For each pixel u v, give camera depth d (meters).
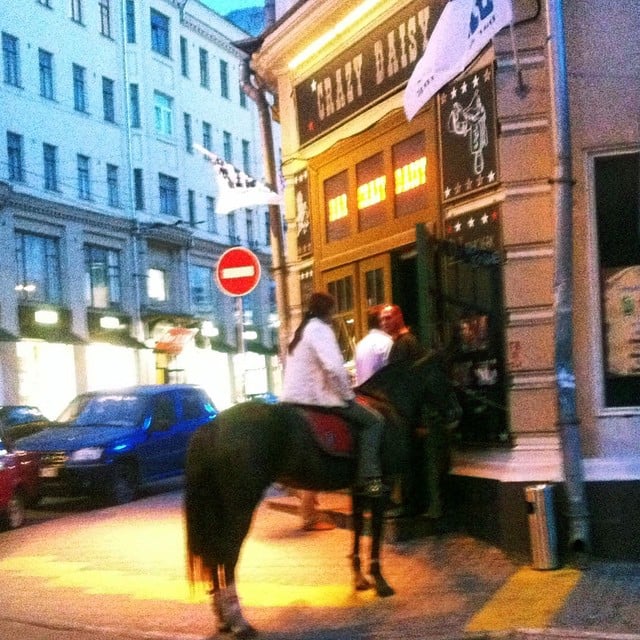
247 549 9.72
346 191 11.66
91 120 38.75
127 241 40.47
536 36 8.27
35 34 35.78
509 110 8.31
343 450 7.30
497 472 8.52
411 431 7.96
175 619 7.31
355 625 6.79
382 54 10.59
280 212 13.66
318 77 12.05
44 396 34.66
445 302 9.36
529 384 8.29
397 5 10.23
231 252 12.95
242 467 6.81
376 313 9.30
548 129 8.25
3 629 7.35
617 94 8.14
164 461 15.97
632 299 8.15
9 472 12.82
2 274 32.97
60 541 11.28
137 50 42.22
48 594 8.40
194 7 47.09
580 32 8.20
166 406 16.52
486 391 8.74
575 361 8.13
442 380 8.09
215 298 47.91
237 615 6.70
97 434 15.17
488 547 8.73
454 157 9.21
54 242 36.38
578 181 8.18
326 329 7.38
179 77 45.59
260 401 7.38
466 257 8.98
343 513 10.41
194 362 44.81
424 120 9.81
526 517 8.16
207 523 6.80
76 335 36.53
